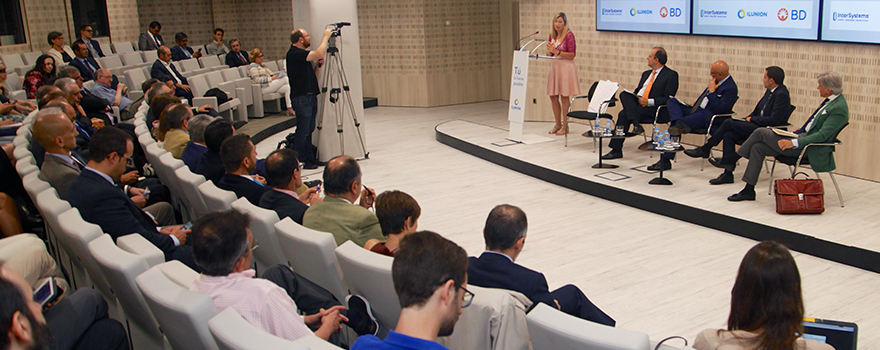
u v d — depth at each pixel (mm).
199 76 9555
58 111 3957
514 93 8273
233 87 9891
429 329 1565
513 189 6668
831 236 4637
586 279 4375
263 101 10961
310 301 2545
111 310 2879
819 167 5359
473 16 12375
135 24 13328
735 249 4832
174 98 6016
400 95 12609
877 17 5883
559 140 8367
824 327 2359
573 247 4973
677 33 7773
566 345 1839
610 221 5570
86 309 2242
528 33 9812
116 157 3457
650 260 4668
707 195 5777
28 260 2574
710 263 4578
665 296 4074
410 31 12172
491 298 2229
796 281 1955
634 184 6215
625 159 7250
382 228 2980
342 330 2740
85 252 2658
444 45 12281
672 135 6426
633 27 8320
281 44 13688
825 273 4363
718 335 2031
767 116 6016
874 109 6098
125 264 2287
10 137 5746
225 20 13984
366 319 2439
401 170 7590
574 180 6551
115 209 3342
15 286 1541
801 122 6773
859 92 6195
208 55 12812
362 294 2506
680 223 5473
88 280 3254
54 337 2096
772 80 6051
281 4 13406
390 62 12508
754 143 5523
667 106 7043
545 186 6754
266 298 2135
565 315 1894
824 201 5547
